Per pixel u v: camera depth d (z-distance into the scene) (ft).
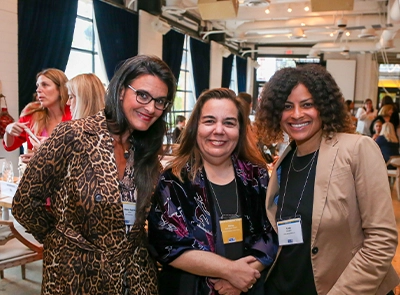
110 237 4.09
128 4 22.21
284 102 4.42
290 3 27.66
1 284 9.75
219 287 4.64
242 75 44.86
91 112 7.02
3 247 8.23
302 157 4.62
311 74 4.36
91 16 20.38
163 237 4.59
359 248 4.12
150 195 4.45
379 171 3.93
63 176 4.06
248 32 36.37
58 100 8.37
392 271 4.25
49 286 4.05
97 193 3.99
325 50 38.70
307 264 4.32
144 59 4.24
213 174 4.98
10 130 7.70
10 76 14.44
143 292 4.37
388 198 3.89
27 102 15.23
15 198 4.10
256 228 4.89
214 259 4.46
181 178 4.80
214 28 35.09
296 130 4.39
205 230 4.66
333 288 4.00
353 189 4.05
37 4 15.29
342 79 43.78
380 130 21.02
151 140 4.60
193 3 28.19
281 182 4.83
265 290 4.83
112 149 4.18
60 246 4.04
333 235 4.12
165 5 23.30
